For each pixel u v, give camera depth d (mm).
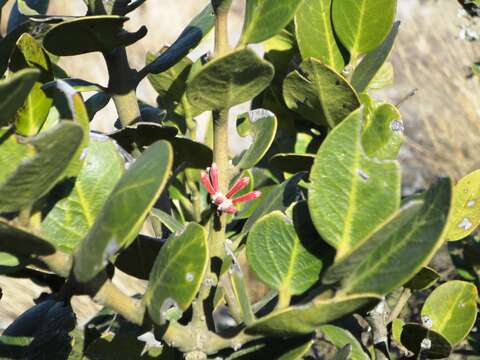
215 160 374
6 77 398
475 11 844
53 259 329
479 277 600
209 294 390
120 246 304
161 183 299
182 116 531
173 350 393
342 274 323
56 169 307
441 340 441
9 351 417
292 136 518
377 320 429
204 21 444
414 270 313
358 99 426
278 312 324
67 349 417
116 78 442
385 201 340
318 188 345
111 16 393
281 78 516
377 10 451
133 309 344
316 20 466
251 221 424
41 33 425
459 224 461
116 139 418
